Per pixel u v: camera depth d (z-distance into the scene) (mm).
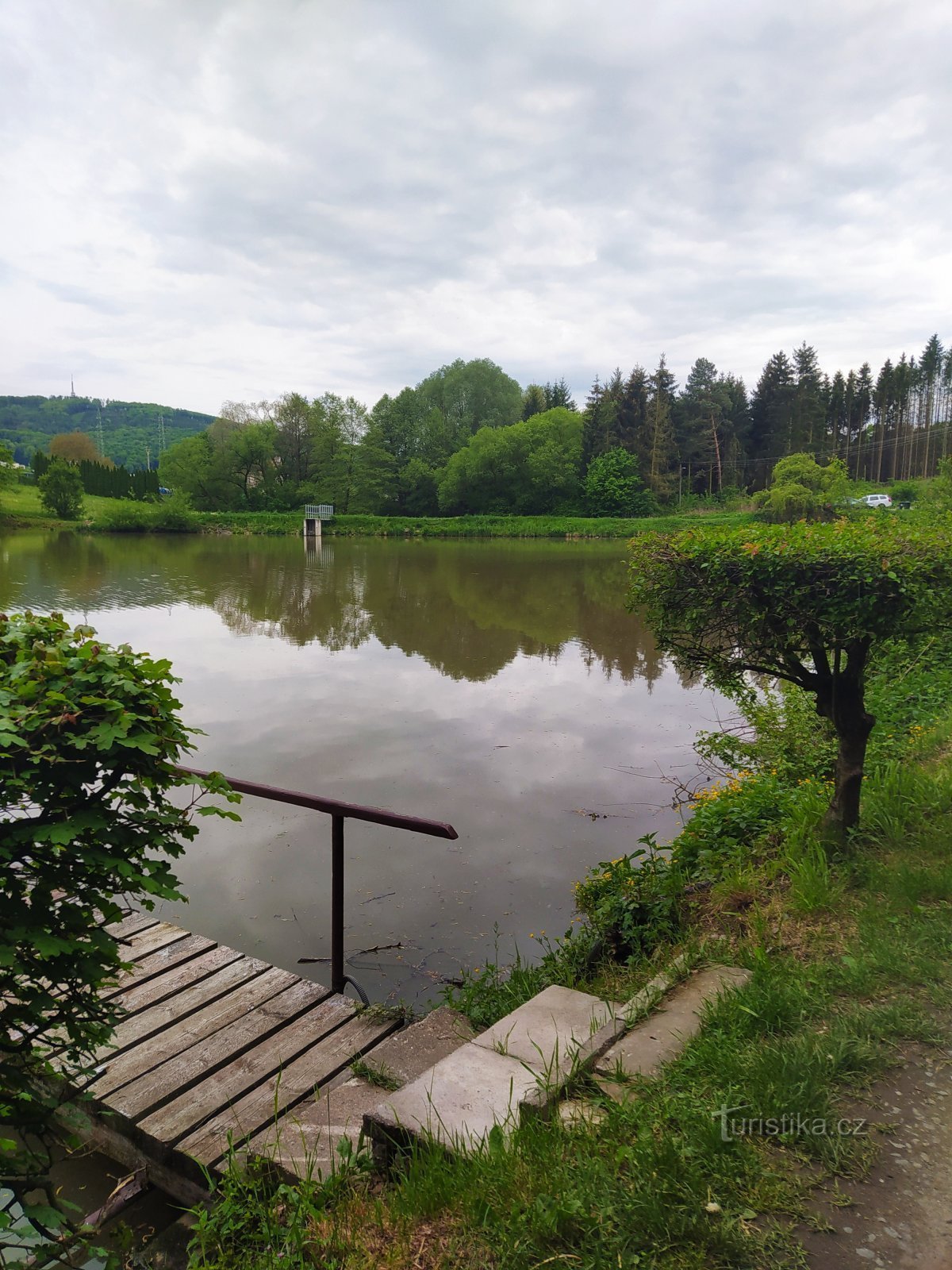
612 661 15570
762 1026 2779
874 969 3088
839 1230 1922
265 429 81312
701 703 12219
